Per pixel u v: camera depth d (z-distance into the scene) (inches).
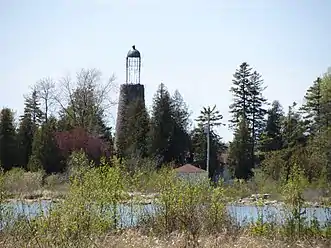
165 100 2568.9
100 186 690.8
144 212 724.7
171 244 620.1
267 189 877.8
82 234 541.6
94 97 2578.7
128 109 2568.9
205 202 730.8
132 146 2375.7
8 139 2357.3
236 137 2522.1
